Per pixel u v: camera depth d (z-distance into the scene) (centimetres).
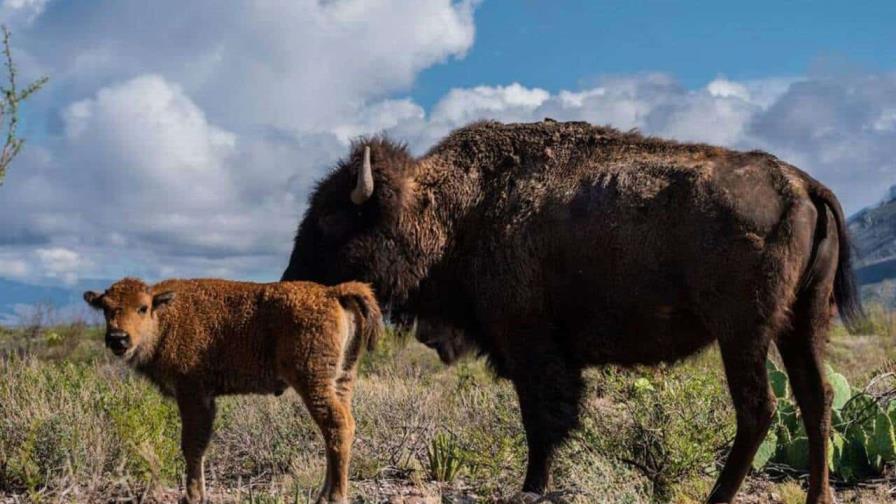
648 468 767
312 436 887
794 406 869
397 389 1067
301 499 655
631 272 698
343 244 798
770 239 664
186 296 667
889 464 855
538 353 729
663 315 698
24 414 773
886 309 2173
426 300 793
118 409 802
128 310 641
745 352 667
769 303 662
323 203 812
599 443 770
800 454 846
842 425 869
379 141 804
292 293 652
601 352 728
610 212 706
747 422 666
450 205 776
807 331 690
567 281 720
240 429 866
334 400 643
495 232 748
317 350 638
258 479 782
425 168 795
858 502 756
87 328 2291
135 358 662
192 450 660
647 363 725
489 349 774
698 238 677
